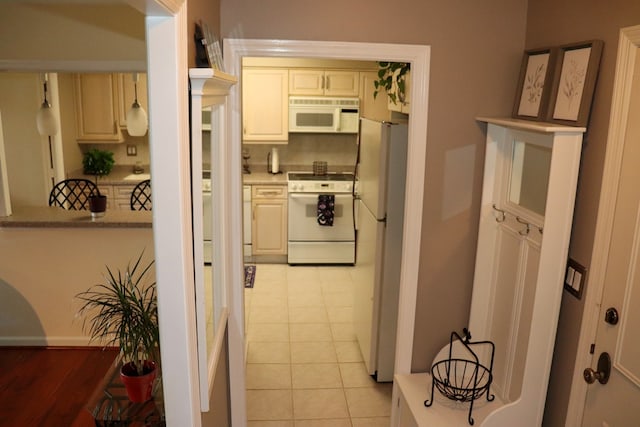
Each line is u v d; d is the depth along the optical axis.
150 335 2.11
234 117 2.34
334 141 6.22
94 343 3.87
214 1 2.14
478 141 2.55
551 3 2.24
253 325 4.36
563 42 2.16
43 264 3.75
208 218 1.79
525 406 2.20
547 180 2.18
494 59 2.48
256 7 2.33
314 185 5.59
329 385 3.49
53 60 2.97
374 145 3.40
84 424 3.03
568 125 2.05
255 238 5.78
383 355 3.46
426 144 2.53
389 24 2.40
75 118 5.67
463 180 2.59
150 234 3.72
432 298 2.71
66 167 5.50
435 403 2.48
